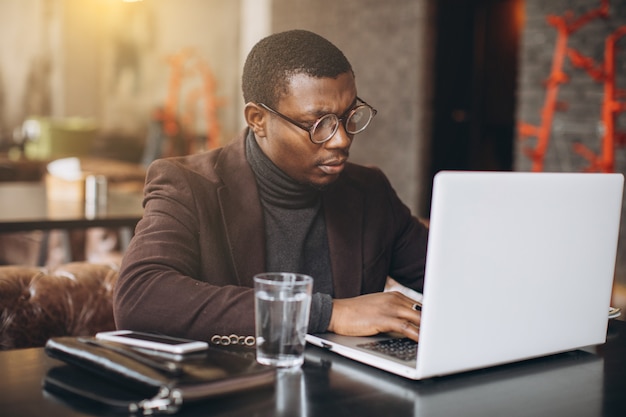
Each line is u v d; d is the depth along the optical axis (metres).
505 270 1.05
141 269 1.22
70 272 1.69
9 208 3.05
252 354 1.12
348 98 1.31
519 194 1.04
